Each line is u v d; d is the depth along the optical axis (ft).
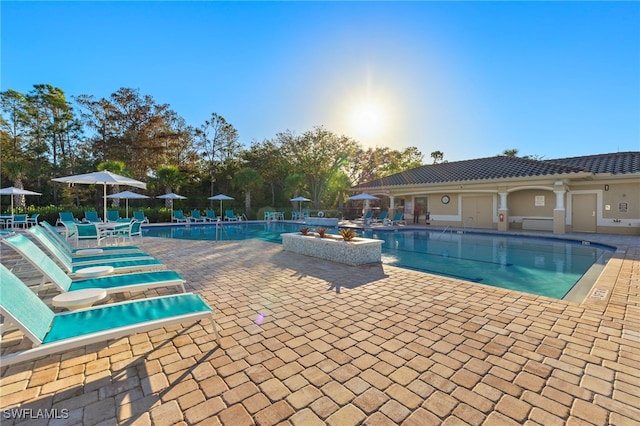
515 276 26.53
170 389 9.05
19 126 93.50
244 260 29.07
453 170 74.74
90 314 10.77
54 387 9.14
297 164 116.16
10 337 12.42
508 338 12.35
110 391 8.95
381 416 7.91
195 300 12.59
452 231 62.34
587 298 17.37
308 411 8.09
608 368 10.11
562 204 53.01
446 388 9.08
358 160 137.28
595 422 7.66
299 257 30.60
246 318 14.64
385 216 77.20
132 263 20.43
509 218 64.85
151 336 12.60
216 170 114.11
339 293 18.58
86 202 101.09
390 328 13.42
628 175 49.78
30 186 92.48
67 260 19.33
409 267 30.35
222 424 7.61
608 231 53.98
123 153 100.01
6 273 9.62
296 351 11.37
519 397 8.64
